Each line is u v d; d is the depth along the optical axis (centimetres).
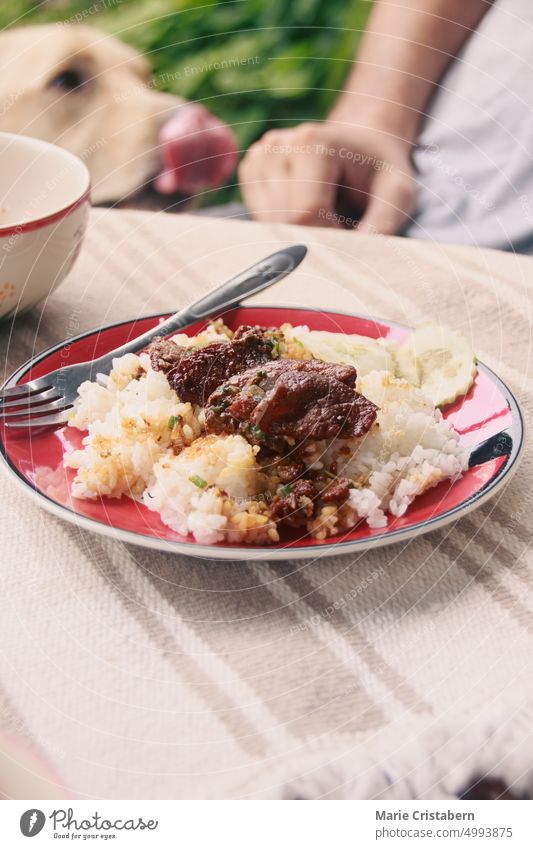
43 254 144
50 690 87
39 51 305
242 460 107
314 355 129
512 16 271
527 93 274
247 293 146
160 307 166
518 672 90
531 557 105
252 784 80
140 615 96
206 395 119
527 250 273
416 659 91
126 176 308
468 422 121
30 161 167
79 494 107
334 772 82
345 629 95
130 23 338
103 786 79
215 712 85
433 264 185
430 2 272
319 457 110
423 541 108
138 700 86
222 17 338
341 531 101
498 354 152
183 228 200
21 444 115
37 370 129
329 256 188
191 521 100
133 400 121
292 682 89
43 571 101
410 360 135
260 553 93
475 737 84
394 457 111
